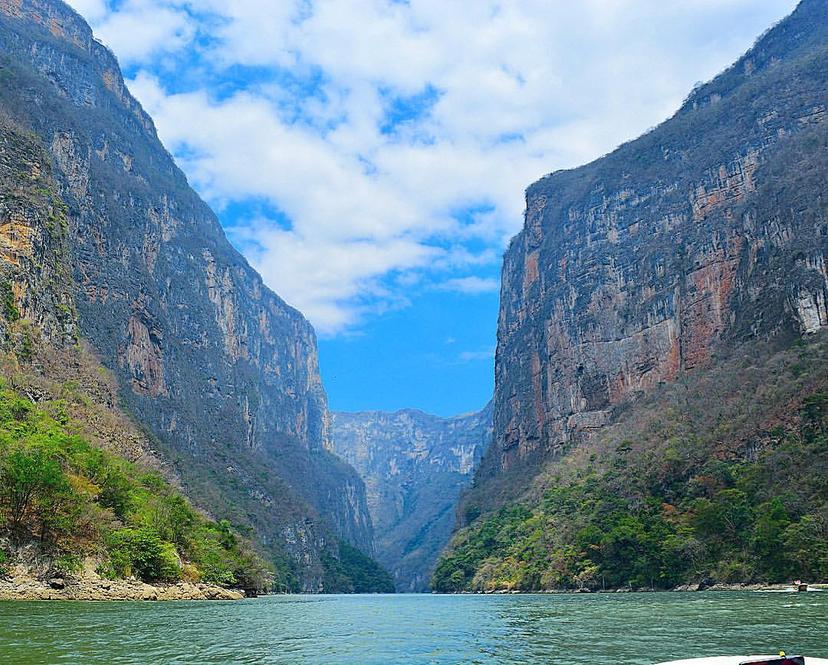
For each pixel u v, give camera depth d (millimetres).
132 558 81375
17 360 120375
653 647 36781
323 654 35906
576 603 80750
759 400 132250
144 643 37594
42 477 70312
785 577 93562
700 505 113812
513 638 42812
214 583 99562
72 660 31281
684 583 106312
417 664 32531
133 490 99250
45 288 137125
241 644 39062
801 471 105875
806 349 139125
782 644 36844
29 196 140875
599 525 131500
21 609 54594
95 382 145125
